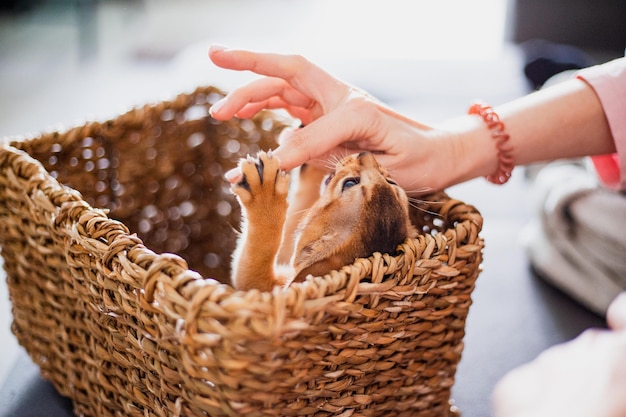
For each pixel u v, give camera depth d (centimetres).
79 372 58
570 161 81
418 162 59
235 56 58
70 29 196
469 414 58
